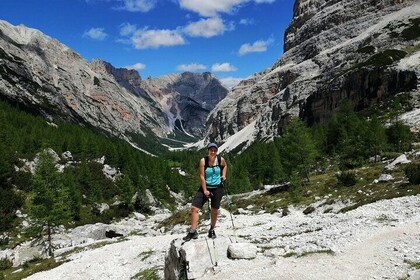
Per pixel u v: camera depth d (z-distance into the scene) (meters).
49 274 26.36
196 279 13.00
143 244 29.55
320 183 57.56
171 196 114.94
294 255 14.36
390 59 181.00
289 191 55.72
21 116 154.75
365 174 52.66
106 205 85.75
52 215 45.41
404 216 19.70
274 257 14.44
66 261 30.66
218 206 14.02
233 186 91.44
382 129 82.88
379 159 75.31
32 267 34.56
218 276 12.79
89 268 25.55
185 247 13.92
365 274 11.73
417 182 35.31
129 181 88.12
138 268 23.03
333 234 17.36
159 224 57.28
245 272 12.80
